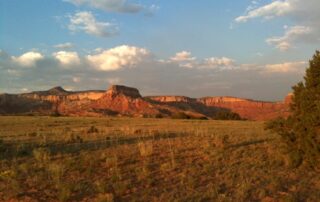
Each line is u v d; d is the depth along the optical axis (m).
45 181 12.51
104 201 10.47
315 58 15.64
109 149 18.00
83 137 23.72
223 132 28.11
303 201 10.91
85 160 15.25
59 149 18.36
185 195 11.14
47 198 11.02
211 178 12.97
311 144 14.55
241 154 16.95
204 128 34.94
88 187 11.91
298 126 15.20
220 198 10.77
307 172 14.16
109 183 12.23
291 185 12.38
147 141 20.36
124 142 20.84
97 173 13.65
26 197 11.06
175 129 33.56
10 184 12.09
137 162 15.27
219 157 15.98
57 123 48.12
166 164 14.35
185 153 17.08
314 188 12.16
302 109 15.38
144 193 11.36
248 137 22.94
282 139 16.02
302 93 15.51
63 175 13.32
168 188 11.91
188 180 12.55
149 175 13.24
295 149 15.27
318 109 14.55
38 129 34.88
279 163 15.31
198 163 15.16
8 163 15.05
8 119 60.41
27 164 14.33
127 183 12.08
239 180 12.64
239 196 10.98
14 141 21.72
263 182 12.48
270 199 10.91
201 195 11.05
